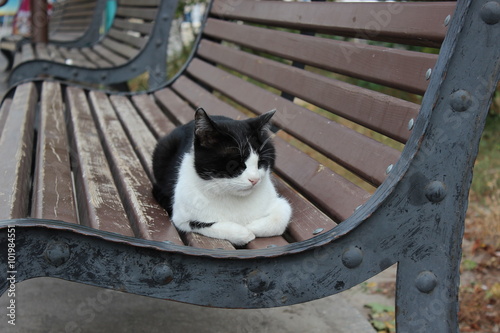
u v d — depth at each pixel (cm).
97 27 702
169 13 465
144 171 247
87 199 198
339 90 210
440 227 157
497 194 410
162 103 371
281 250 156
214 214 199
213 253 152
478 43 147
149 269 148
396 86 181
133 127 311
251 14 315
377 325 285
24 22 1045
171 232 184
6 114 330
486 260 351
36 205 179
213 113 307
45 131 275
